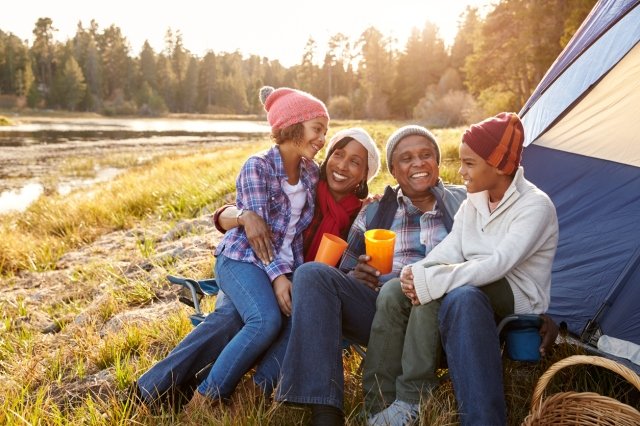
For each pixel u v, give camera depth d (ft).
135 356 11.38
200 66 371.35
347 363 9.58
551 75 12.70
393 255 9.17
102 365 11.35
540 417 6.52
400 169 9.62
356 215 10.49
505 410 6.83
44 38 355.97
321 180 10.28
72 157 77.51
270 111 9.70
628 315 9.50
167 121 273.75
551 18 95.20
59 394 10.31
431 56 235.81
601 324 9.83
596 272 10.89
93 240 25.12
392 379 7.93
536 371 8.86
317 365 7.48
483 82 112.78
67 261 21.81
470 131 7.91
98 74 340.59
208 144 104.17
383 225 9.85
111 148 94.27
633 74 10.95
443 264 7.80
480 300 7.06
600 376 8.68
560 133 12.30
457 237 8.41
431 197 9.89
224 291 9.15
